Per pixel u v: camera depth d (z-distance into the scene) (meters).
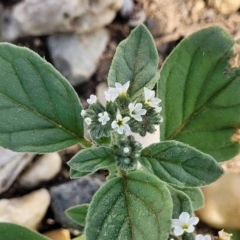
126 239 0.05
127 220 0.05
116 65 0.06
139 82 0.06
